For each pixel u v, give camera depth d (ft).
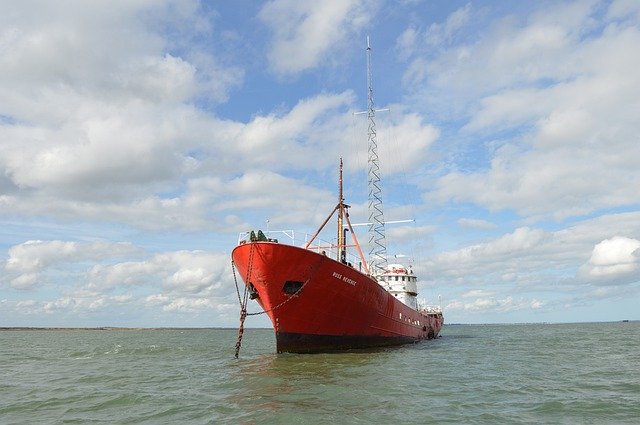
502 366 103.50
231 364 111.04
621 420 52.70
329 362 102.01
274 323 110.42
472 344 185.57
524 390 71.82
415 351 138.31
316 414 54.19
